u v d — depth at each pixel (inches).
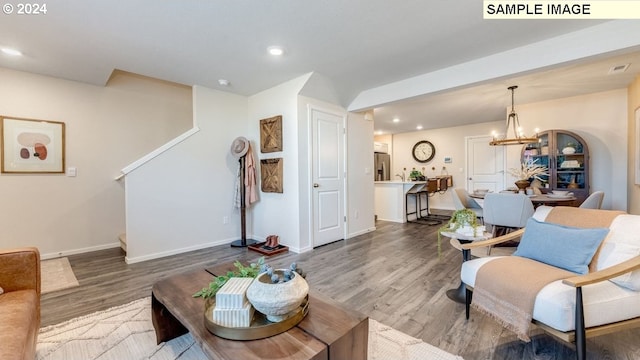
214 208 160.7
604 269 56.2
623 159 165.0
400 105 203.2
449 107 209.2
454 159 298.0
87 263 128.5
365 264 126.3
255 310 50.1
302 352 41.1
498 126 269.7
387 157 335.3
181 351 65.5
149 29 93.5
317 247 155.9
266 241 153.6
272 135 156.6
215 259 134.6
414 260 131.5
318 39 102.4
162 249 139.7
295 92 145.9
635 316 57.4
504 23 92.9
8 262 61.4
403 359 61.8
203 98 156.0
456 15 88.0
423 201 266.4
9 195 127.0
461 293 90.9
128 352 65.0
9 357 40.0
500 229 151.9
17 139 128.3
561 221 76.4
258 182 170.1
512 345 66.4
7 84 126.0
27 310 53.4
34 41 100.6
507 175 205.0
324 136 162.1
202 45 106.0
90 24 89.7
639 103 140.2
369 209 196.9
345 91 161.0
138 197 132.6
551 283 59.0
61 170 139.3
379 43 106.0
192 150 151.3
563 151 175.8
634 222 63.9
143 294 95.8
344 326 47.4
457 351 64.3
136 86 162.4
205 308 52.6
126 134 159.0
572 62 101.6
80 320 78.4
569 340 53.1
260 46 107.7
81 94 144.8
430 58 120.0
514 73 112.3
